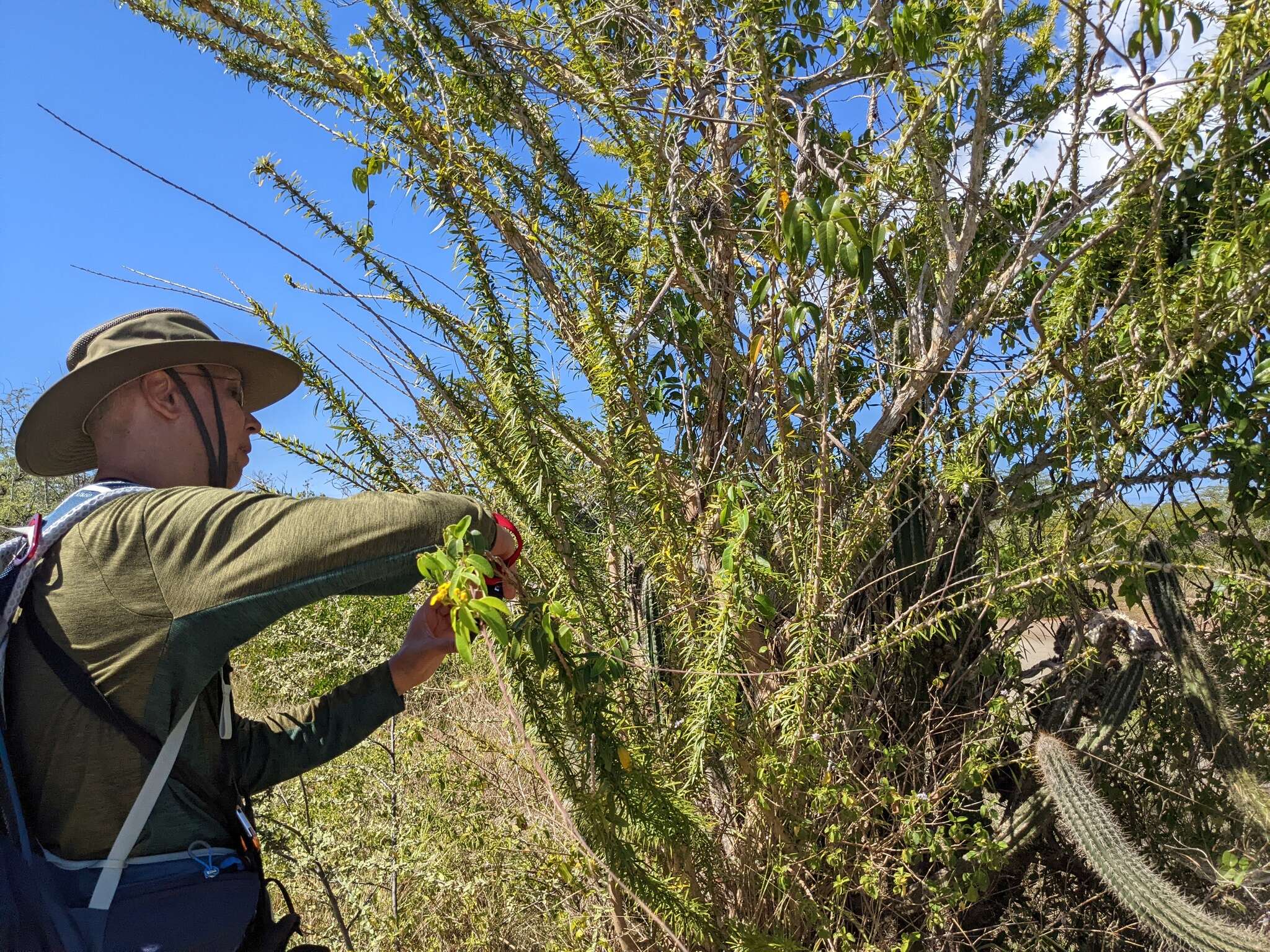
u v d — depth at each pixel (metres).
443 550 1.28
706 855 1.97
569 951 2.13
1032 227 2.15
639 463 1.96
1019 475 2.38
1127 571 2.29
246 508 1.33
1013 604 2.25
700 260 2.31
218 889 1.33
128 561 1.30
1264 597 2.44
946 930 2.15
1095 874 2.39
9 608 1.29
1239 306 2.05
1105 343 2.36
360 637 4.14
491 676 2.25
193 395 1.53
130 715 1.28
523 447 1.84
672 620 2.11
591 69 2.08
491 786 2.57
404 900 2.65
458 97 2.16
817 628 1.92
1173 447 2.39
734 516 1.80
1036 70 2.68
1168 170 2.04
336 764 3.22
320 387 1.96
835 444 2.23
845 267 1.56
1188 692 2.30
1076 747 2.38
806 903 1.94
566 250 2.11
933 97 2.00
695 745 1.87
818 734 1.99
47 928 1.21
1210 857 2.37
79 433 1.62
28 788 1.28
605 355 1.94
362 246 1.96
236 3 2.11
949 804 2.29
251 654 4.01
